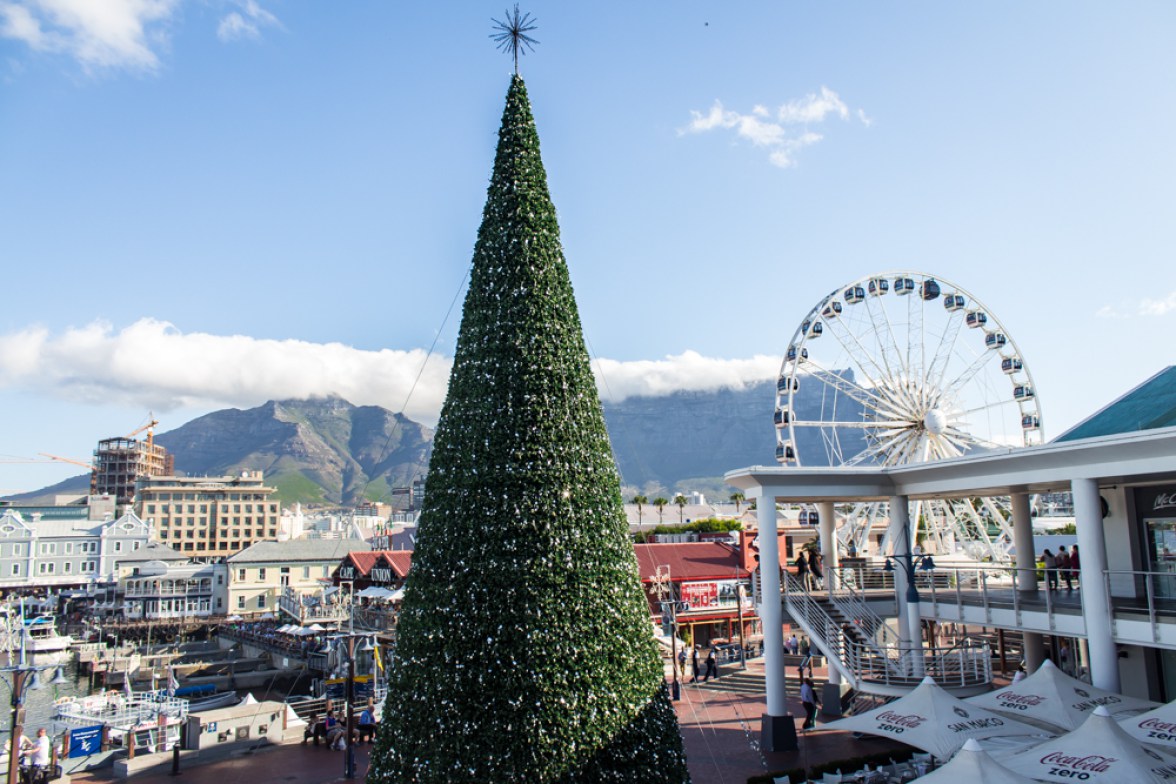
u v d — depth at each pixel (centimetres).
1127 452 2959
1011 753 2534
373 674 7412
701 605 8394
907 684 3681
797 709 4747
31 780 3912
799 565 4659
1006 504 7469
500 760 1806
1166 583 3656
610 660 1931
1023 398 6825
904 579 4278
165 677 9756
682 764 2030
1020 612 3612
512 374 2020
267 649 10294
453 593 1905
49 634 12925
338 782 3850
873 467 4131
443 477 2014
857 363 6762
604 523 2014
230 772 4100
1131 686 3778
